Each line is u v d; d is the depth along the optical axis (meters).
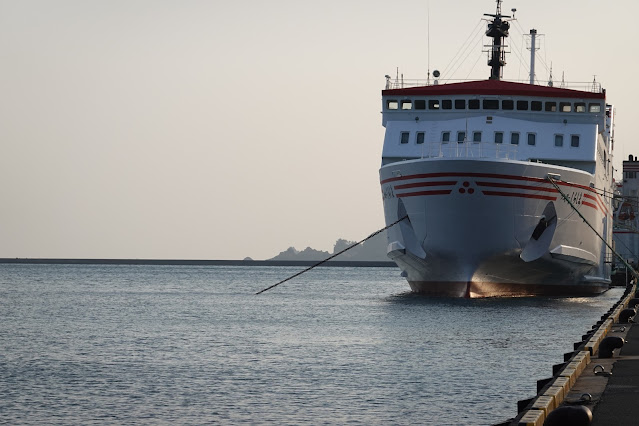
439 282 75.94
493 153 77.19
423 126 79.62
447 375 39.16
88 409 32.62
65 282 165.25
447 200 69.62
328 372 40.31
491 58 97.56
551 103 78.88
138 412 32.00
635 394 23.28
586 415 18.08
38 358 46.25
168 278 195.75
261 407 32.62
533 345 49.25
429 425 29.59
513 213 70.00
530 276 75.88
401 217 74.75
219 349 49.38
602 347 31.06
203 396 34.84
